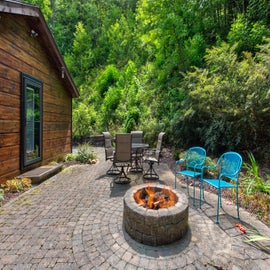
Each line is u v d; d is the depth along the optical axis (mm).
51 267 1502
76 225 2123
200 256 1621
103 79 14000
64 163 5676
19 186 3230
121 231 2004
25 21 3965
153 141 7227
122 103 11266
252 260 1573
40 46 4684
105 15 20938
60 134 6121
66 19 20109
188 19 8859
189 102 5328
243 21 6859
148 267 1499
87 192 3184
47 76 5109
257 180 2877
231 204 2650
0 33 3203
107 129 10633
